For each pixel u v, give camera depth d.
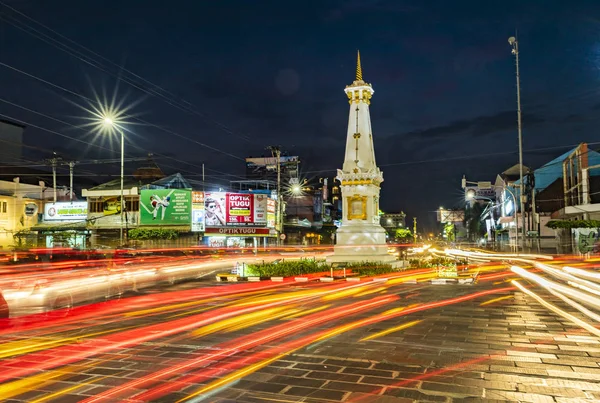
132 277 20.33
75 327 9.74
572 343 7.92
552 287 16.86
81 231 44.06
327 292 15.79
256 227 44.09
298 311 11.55
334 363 6.75
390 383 5.83
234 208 44.09
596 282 18.12
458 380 5.93
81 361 7.02
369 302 13.12
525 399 5.25
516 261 34.47
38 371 6.51
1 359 7.17
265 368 6.54
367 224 24.86
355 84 25.53
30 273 19.19
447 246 91.56
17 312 11.70
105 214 44.75
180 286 18.66
